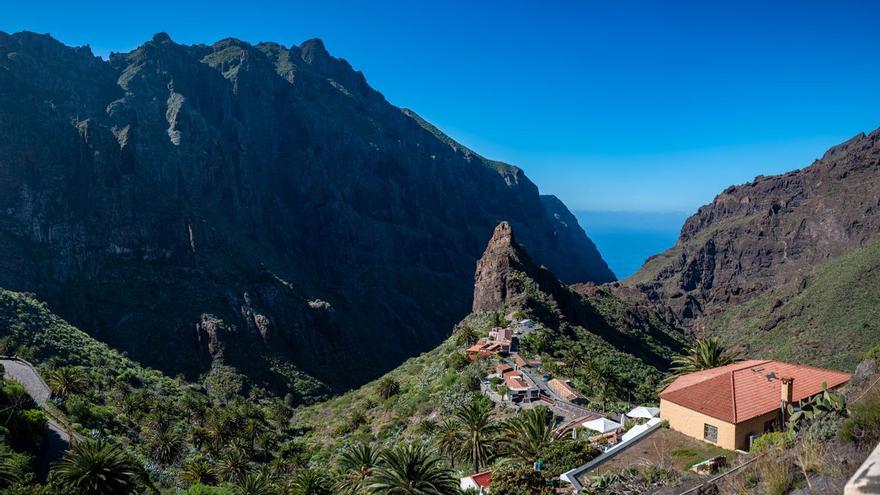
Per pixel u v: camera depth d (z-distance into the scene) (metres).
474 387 87.19
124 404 104.38
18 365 91.25
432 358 127.88
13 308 135.25
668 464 30.36
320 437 109.44
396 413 96.38
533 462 43.72
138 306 188.88
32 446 55.00
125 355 164.12
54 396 84.31
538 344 102.50
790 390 34.66
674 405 36.56
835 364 141.50
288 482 65.25
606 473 28.16
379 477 41.66
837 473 11.83
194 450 91.94
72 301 184.75
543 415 48.22
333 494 56.66
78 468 45.50
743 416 33.53
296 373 193.25
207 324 185.25
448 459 57.94
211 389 167.62
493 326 117.00
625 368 105.75
